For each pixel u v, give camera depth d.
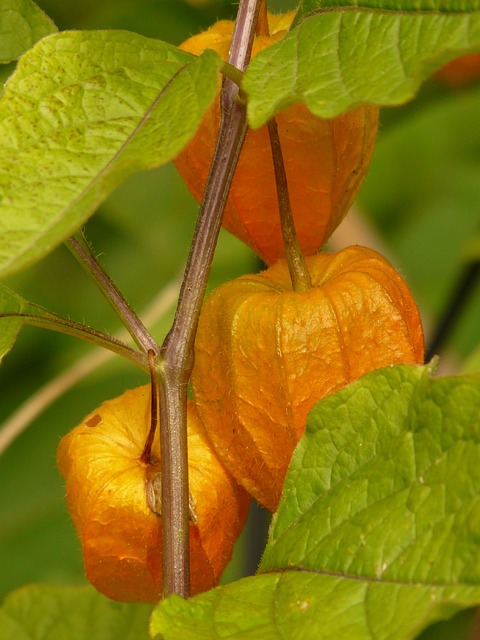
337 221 0.47
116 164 0.39
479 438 0.41
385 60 0.40
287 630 0.41
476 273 0.58
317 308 0.44
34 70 0.41
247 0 0.44
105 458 0.45
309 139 0.45
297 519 0.43
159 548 0.45
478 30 0.40
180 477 0.44
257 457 0.45
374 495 0.42
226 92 0.44
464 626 0.60
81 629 0.56
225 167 0.44
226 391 0.45
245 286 0.46
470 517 0.40
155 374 0.44
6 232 0.39
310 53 0.41
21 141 0.40
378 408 0.43
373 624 0.40
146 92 0.41
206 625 0.42
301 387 0.44
